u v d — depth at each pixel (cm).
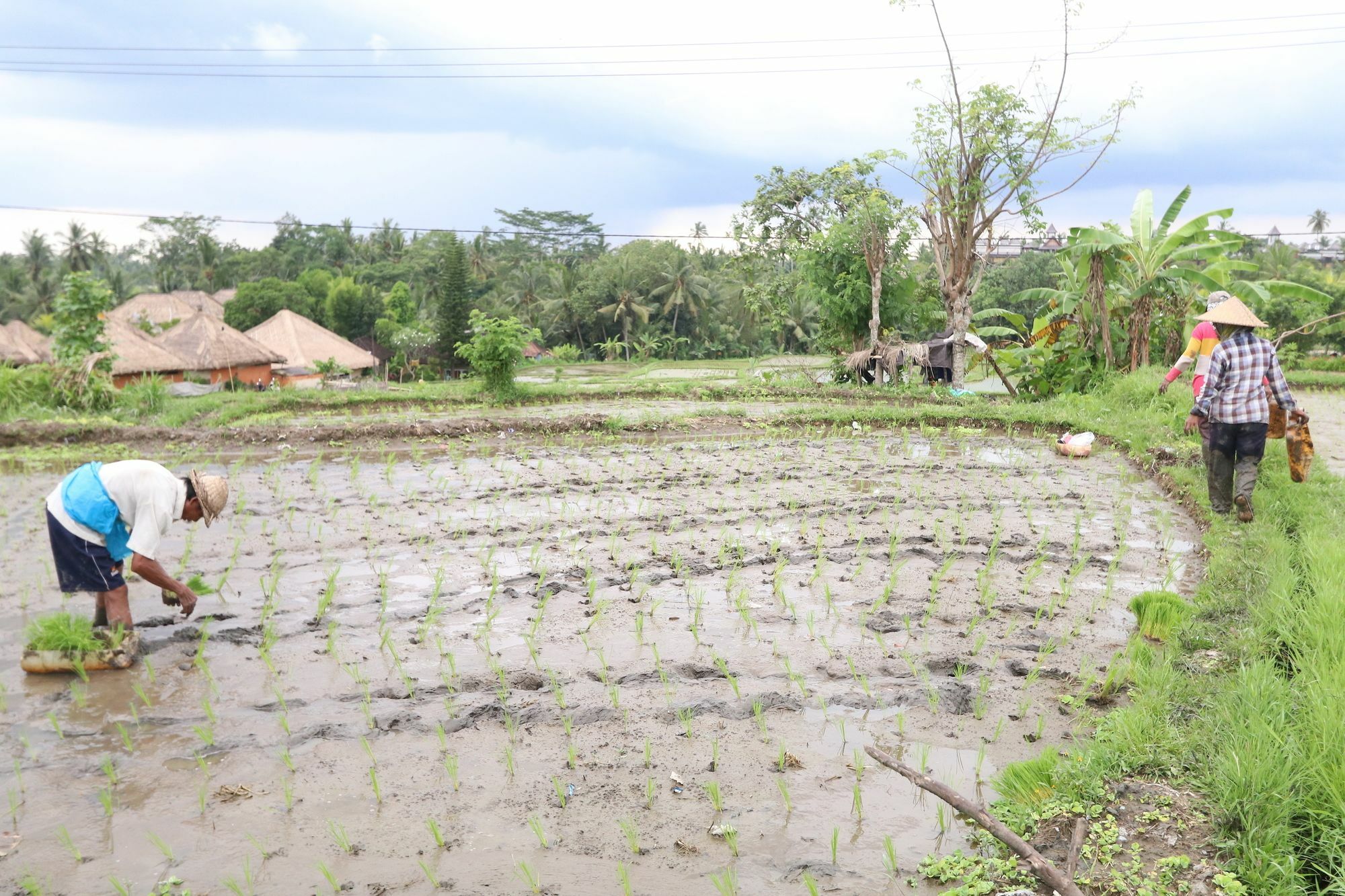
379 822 403
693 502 975
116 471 555
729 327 7912
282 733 477
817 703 512
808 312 6700
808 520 902
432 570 739
